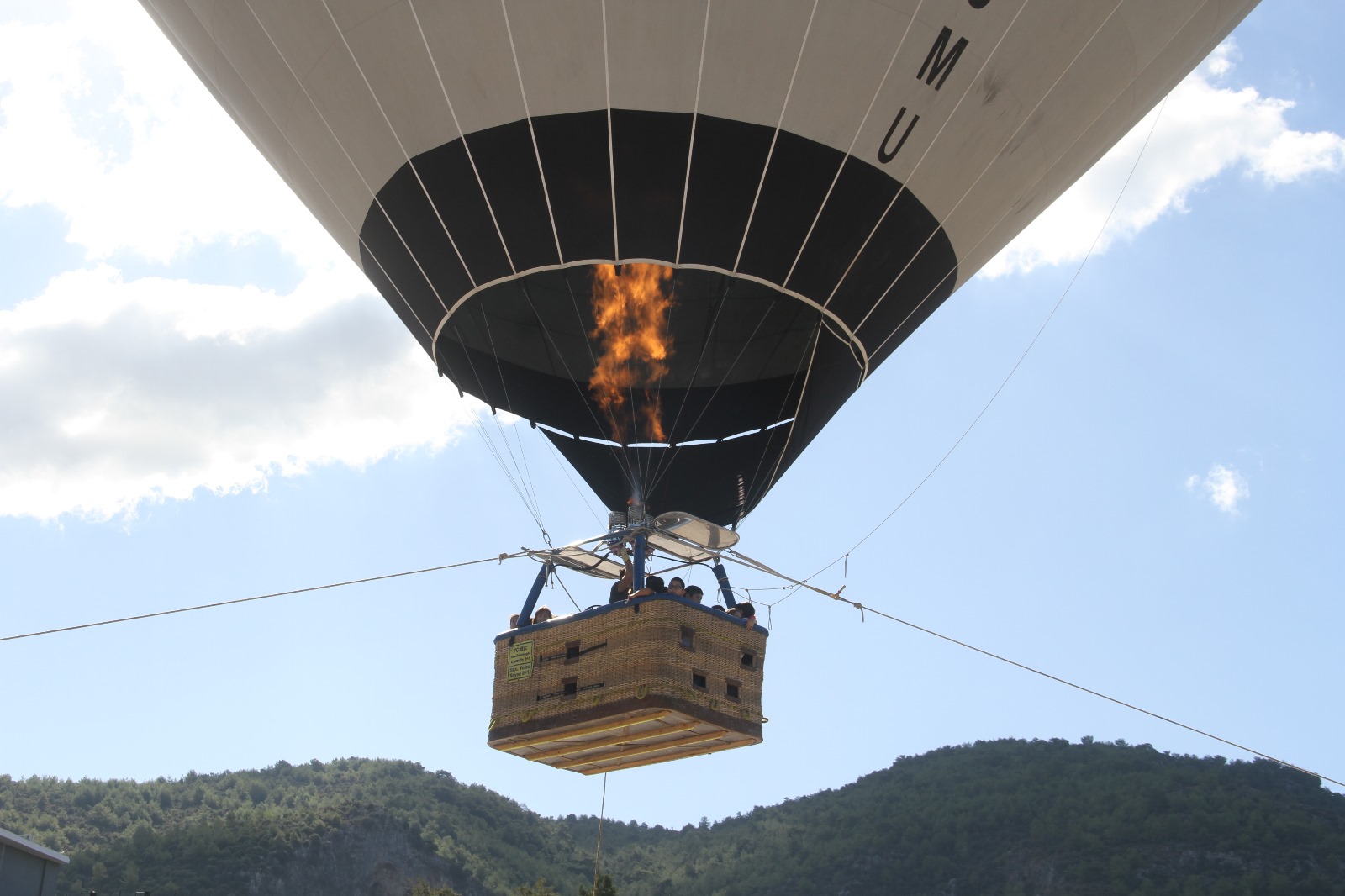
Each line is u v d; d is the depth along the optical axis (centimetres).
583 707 1302
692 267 1357
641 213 1325
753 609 1428
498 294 1418
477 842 11656
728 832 12962
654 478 1503
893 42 1279
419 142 1359
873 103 1310
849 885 11406
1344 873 10412
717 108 1280
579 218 1334
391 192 1419
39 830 9669
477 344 1481
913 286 1493
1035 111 1407
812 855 11981
